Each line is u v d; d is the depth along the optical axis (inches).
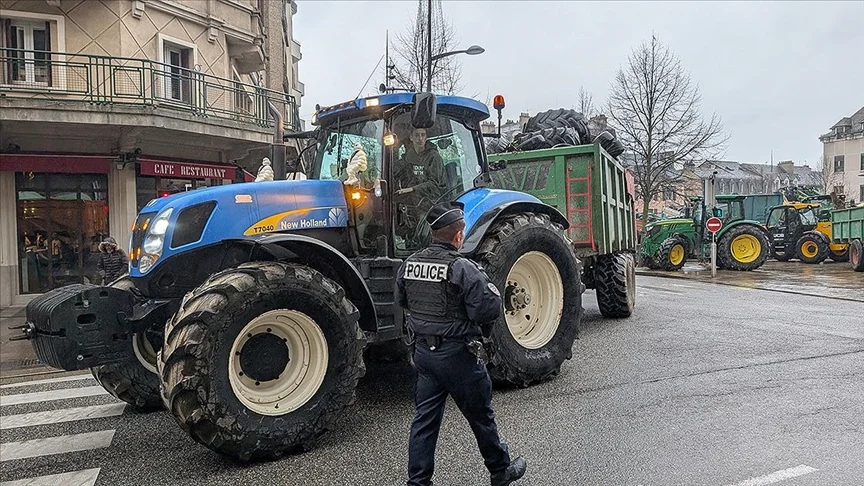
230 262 182.7
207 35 625.6
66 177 542.0
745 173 3110.2
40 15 524.7
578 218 330.0
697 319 362.0
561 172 331.6
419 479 132.5
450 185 222.2
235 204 181.0
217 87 582.6
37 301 170.9
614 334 315.3
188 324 151.3
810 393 206.2
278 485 146.4
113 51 545.0
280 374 166.7
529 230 222.8
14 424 214.8
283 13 987.3
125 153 538.3
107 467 165.8
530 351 220.4
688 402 198.8
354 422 189.2
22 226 529.3
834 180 2399.1
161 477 155.9
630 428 176.2
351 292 189.2
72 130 512.1
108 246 373.4
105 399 246.8
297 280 165.3
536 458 157.0
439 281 130.9
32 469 168.4
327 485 145.3
